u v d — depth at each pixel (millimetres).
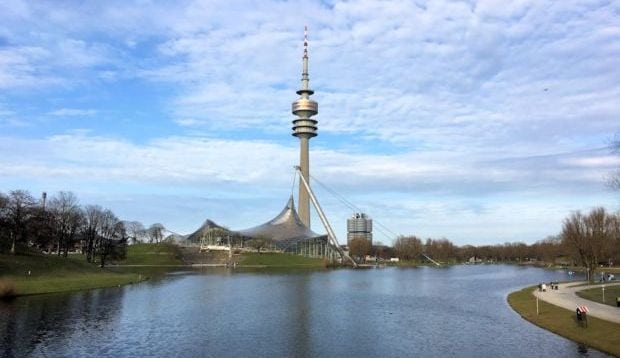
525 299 95000
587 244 135500
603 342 54938
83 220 172500
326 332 64875
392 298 104375
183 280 147250
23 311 76812
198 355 52469
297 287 127938
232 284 134875
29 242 150125
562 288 114250
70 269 127250
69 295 99062
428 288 129875
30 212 131875
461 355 52656
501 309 87188
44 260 126375
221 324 70125
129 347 55469
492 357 51750
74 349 54031
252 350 54875
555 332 63750
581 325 62844
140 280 141500
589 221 139125
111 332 63312
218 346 56500
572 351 53438
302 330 66125
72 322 69062
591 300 87250
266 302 95000
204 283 137000
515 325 70125
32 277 109000
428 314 80812
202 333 63594
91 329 64750
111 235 175875
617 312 70250
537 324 70250
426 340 60031
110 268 181750
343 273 197625
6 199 127562
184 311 81938
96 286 116188
